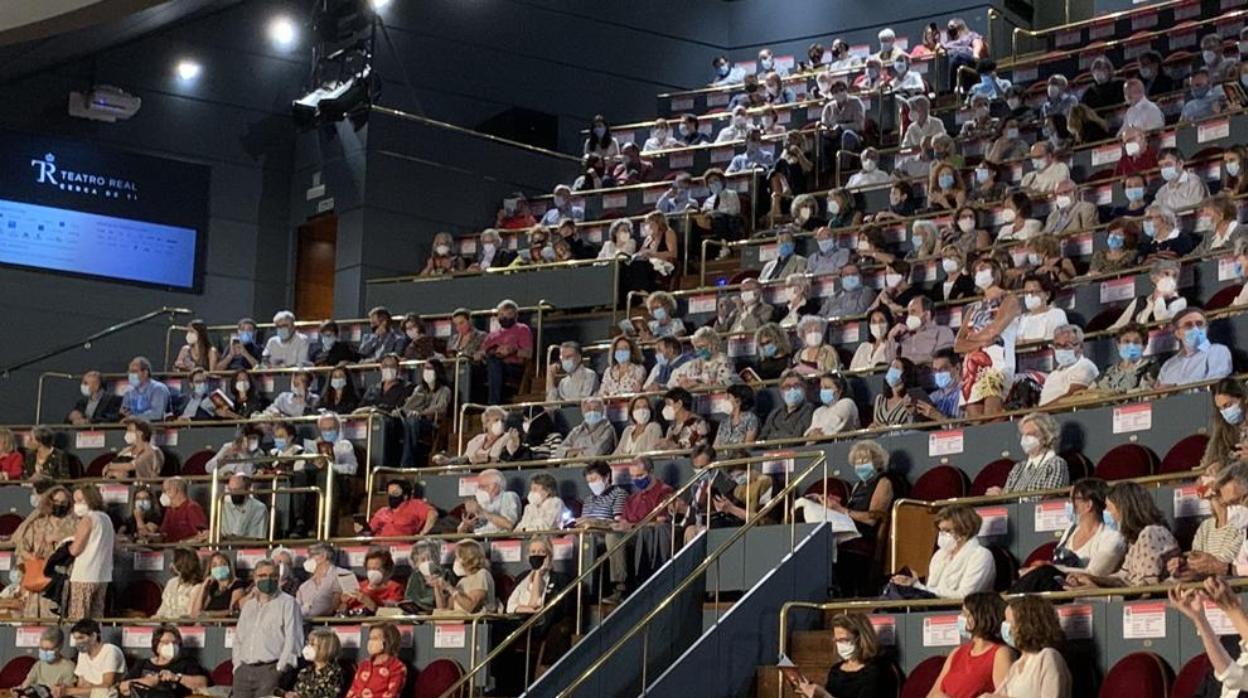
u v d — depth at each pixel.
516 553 14.84
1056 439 12.68
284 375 20.97
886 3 28.66
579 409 18.08
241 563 16.31
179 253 24.50
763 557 13.12
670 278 21.78
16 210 23.50
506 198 25.78
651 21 28.94
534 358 21.09
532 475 16.53
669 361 18.09
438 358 19.55
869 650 11.06
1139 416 13.03
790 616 12.23
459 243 24.72
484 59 26.98
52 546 16.50
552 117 27.62
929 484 13.66
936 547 12.80
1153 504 10.84
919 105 23.61
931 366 15.91
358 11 24.70
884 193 21.83
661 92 28.92
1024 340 15.52
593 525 14.55
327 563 15.00
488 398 19.64
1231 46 22.64
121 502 17.92
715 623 12.22
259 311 24.97
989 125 23.28
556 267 21.73
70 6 16.55
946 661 10.43
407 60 26.17
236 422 19.48
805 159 23.72
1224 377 12.77
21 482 18.61
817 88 27.47
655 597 13.17
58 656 15.16
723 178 23.58
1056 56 26.39
